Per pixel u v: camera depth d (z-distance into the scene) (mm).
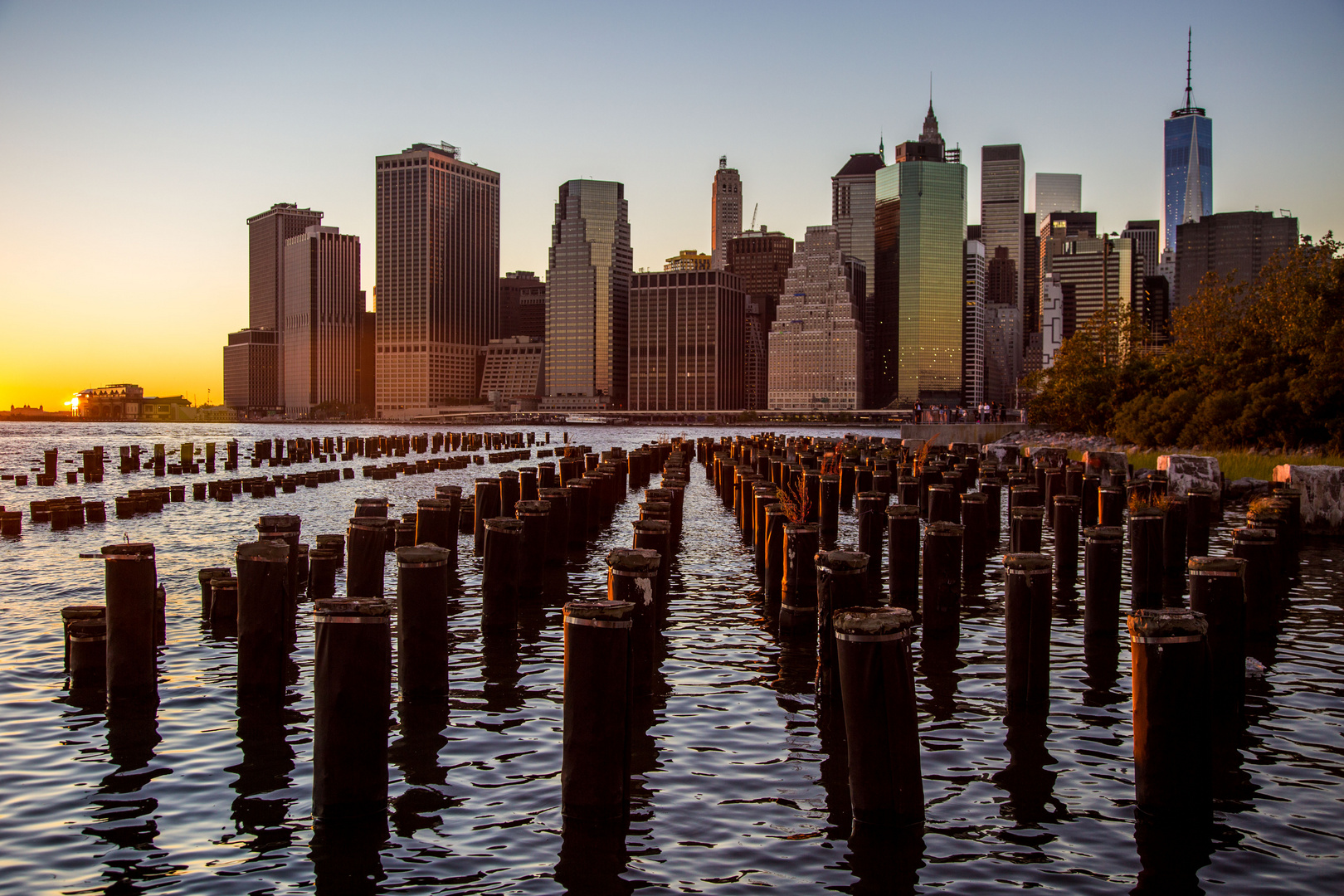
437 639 16969
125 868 11328
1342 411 57250
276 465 93375
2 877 11109
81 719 15914
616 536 38812
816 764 14172
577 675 12250
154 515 46062
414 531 29734
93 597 26000
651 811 12656
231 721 15836
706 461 79750
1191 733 12047
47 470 65938
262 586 16719
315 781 12438
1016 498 31750
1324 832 11922
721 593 26688
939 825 12156
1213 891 10672
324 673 12336
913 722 11922
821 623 16531
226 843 11891
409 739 15203
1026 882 10867
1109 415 93812
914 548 23938
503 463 97562
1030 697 16484
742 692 17578
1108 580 20609
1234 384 69188
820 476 36000
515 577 21953
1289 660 19188
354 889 10875
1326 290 65875
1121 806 12688
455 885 10930
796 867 11219
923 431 103562
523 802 12961
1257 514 25984
